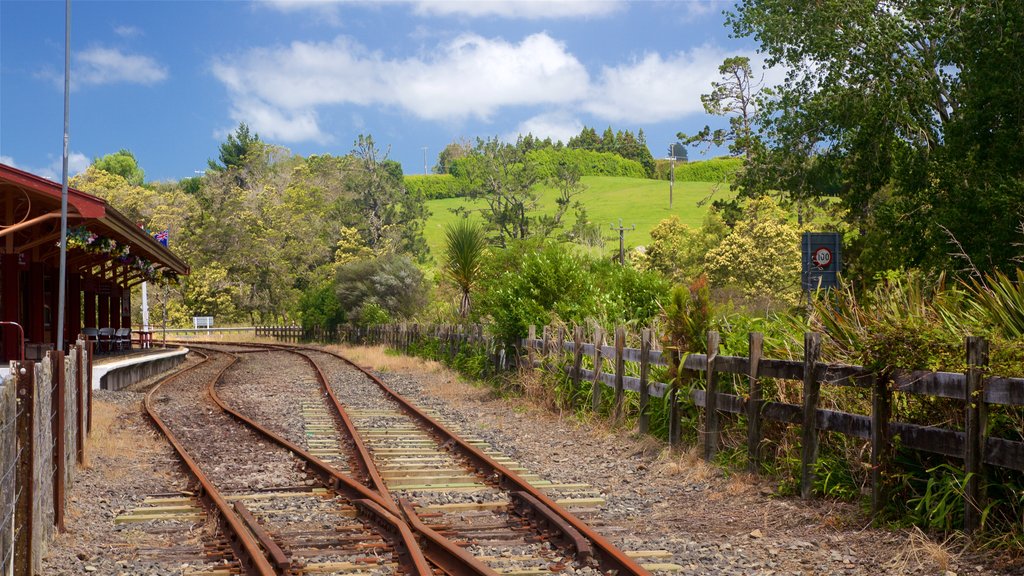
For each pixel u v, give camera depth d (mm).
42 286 22328
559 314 18047
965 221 17172
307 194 91125
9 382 5469
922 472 7328
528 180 87125
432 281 52406
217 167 114000
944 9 20016
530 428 13758
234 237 75438
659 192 149750
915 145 20734
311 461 10422
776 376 8922
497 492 8930
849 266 23656
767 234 47062
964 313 8062
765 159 23469
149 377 26828
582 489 9211
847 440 8297
